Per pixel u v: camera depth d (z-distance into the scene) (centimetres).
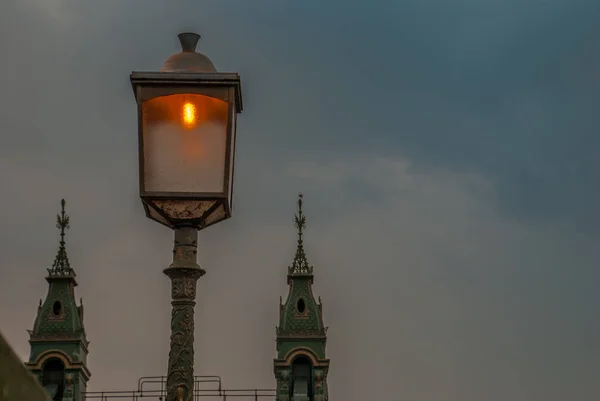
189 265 1753
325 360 4431
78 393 4203
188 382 1739
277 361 4412
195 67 1797
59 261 4325
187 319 1750
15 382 1151
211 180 1744
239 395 4184
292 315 4478
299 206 4634
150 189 1736
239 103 1812
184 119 1750
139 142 1745
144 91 1753
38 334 4244
